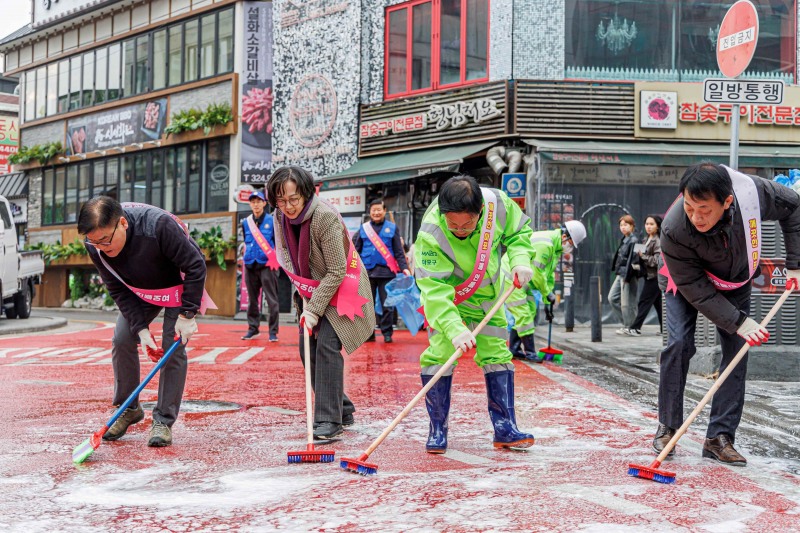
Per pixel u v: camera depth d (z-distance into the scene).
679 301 4.76
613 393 7.16
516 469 4.26
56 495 3.73
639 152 15.96
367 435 5.18
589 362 9.52
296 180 4.87
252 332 12.54
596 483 3.97
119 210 4.48
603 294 16.27
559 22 16.75
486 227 4.43
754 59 16.95
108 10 28.36
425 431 5.33
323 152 21.17
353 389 7.21
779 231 7.65
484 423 5.62
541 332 13.82
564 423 5.66
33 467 4.28
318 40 21.33
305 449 4.72
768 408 6.04
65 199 30.84
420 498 3.66
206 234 23.89
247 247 12.20
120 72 28.28
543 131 16.52
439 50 18.38
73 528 3.24
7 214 16.80
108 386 7.40
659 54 16.89
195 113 24.56
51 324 16.05
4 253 16.17
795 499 3.75
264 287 12.19
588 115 16.50
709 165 4.06
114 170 28.59
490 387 4.77
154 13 26.84
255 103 23.19
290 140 22.25
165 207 26.48
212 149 24.81
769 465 4.50
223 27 24.30
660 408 4.77
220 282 24.30
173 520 3.34
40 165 31.48
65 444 4.88
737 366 4.57
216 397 6.73
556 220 16.23
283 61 22.48
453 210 4.16
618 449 4.82
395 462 4.41
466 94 17.41
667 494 3.79
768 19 16.97
